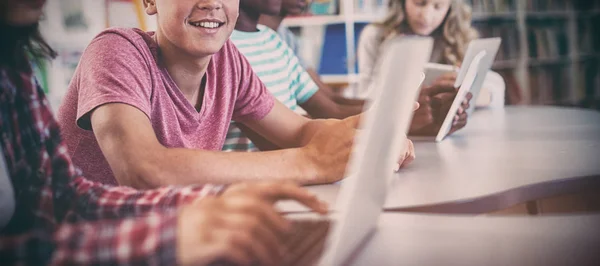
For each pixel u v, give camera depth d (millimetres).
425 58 660
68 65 3262
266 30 2232
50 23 3189
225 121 1524
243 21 2162
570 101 5445
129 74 1198
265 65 2111
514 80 5094
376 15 4484
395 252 688
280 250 592
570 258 645
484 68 1817
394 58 570
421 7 3314
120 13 3354
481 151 1445
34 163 1001
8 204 915
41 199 993
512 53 5062
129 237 534
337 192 1056
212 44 1346
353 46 4473
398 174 1171
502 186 1028
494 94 2488
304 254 646
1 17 977
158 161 1062
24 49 1030
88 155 1324
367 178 623
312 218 825
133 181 1053
